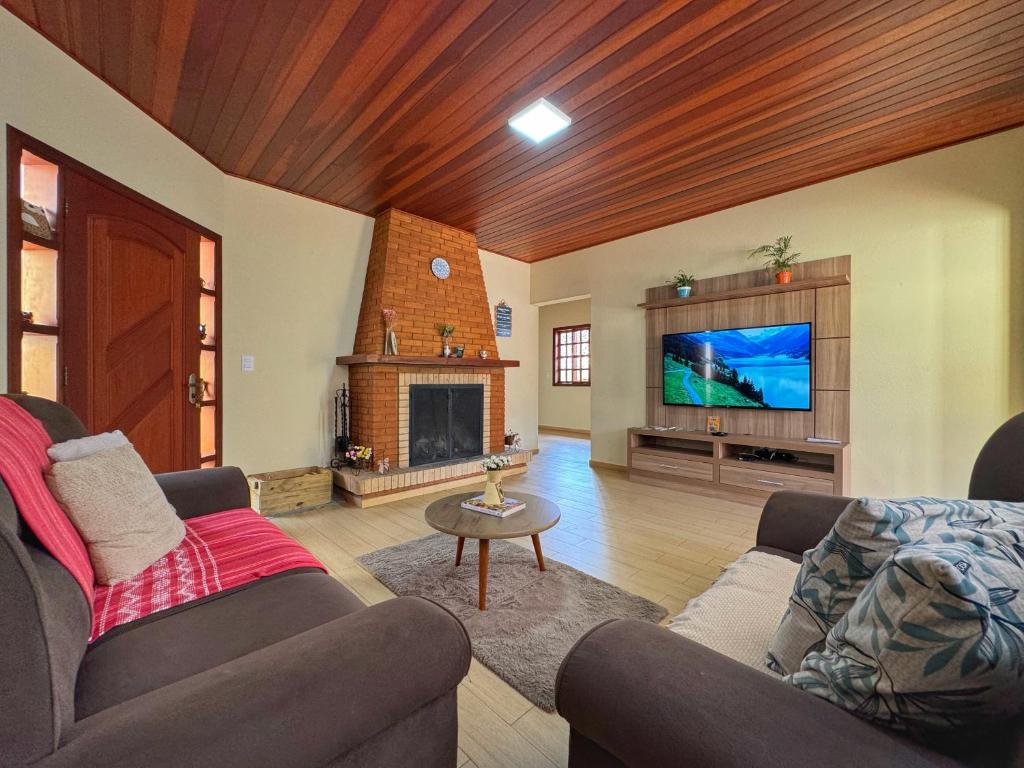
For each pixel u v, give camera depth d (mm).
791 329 3635
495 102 2416
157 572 1309
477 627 1814
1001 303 2855
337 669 674
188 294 2895
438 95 2361
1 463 920
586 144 2867
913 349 3143
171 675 895
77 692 835
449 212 4105
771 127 2697
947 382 3033
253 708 591
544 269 5691
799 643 843
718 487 3775
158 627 1050
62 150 2041
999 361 2875
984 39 1981
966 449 2979
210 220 3109
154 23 1876
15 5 1771
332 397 3963
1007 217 2818
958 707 545
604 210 4059
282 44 1995
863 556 761
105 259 2301
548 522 2053
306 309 3775
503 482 4340
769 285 3686
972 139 2898
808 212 3555
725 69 2170
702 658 675
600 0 1758
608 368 4977
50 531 984
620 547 2689
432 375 4191
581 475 4656
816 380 3529
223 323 3271
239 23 1876
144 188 2537
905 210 3145
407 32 1925
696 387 4195
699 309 4207
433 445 4199
